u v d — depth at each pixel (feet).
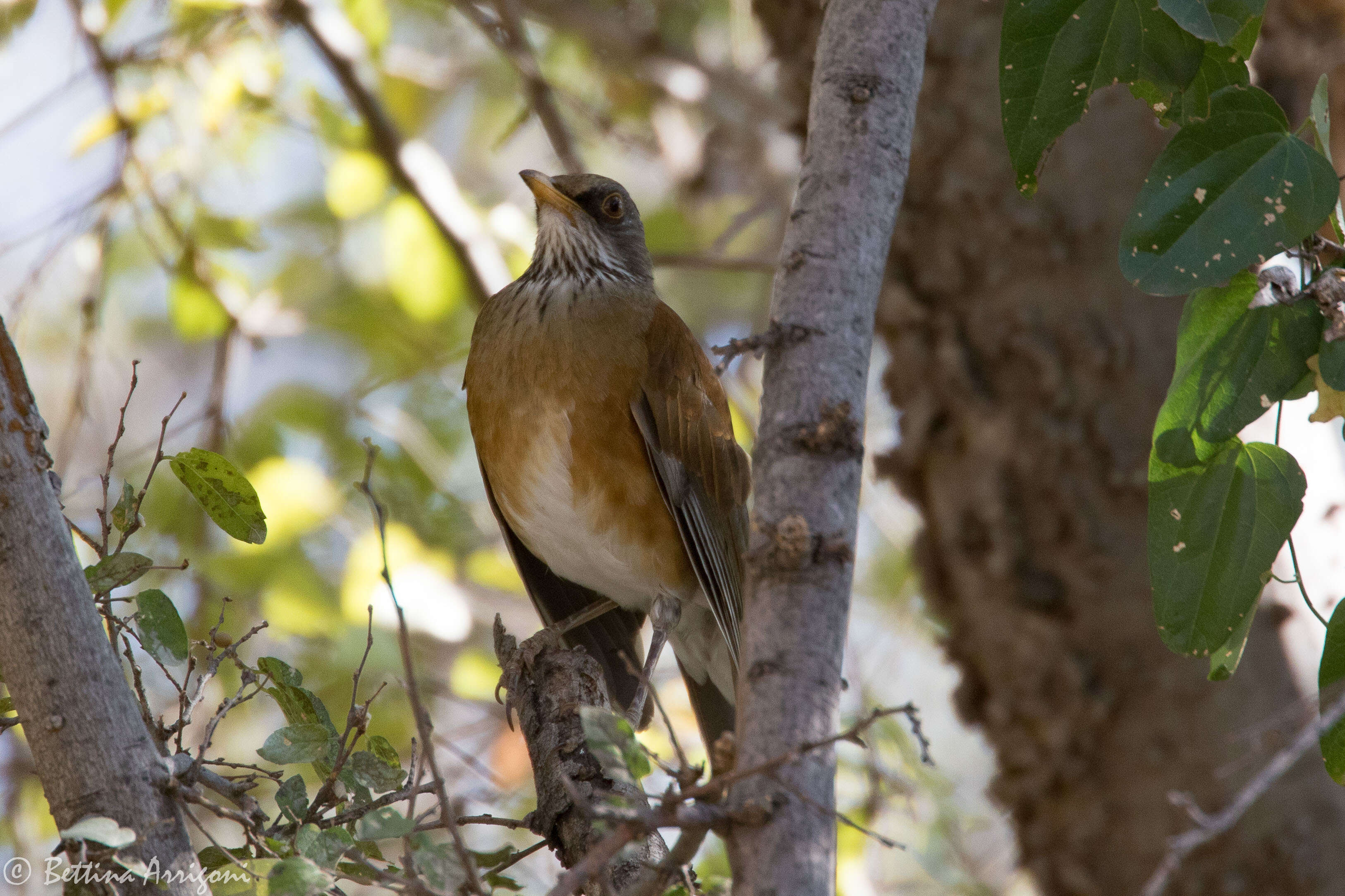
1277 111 17.03
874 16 16.55
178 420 53.98
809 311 14.92
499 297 31.91
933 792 37.14
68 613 15.96
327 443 45.83
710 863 27.48
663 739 37.01
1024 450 33.60
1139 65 17.63
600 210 32.27
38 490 16.12
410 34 55.83
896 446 36.47
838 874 34.09
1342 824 30.32
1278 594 30.25
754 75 47.42
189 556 37.63
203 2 40.11
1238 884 30.58
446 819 14.88
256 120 43.27
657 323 30.78
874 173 15.72
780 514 13.98
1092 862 32.78
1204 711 31.24
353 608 36.88
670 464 29.84
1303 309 18.04
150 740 16.30
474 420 31.32
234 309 42.55
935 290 34.68
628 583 31.55
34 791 36.04
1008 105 17.87
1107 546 32.89
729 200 56.24
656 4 49.11
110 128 41.37
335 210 42.98
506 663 26.50
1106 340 33.06
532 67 41.70
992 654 34.50
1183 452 18.24
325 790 18.31
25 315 39.78
